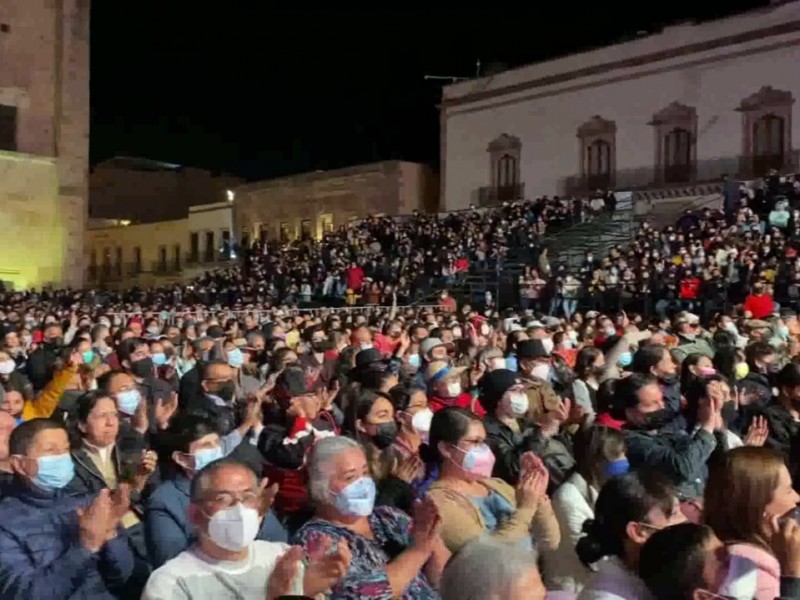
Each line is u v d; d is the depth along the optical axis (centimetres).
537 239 3481
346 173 5141
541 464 567
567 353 1372
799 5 3341
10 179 4822
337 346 1507
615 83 3916
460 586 343
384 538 516
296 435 699
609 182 3944
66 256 5006
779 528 439
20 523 510
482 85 4438
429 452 644
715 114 3600
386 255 4012
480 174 4450
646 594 405
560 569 537
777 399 863
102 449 643
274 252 4656
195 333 1931
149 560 502
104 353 1475
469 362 1286
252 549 461
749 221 2872
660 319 2220
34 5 4941
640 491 438
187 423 572
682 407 776
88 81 5119
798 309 2323
